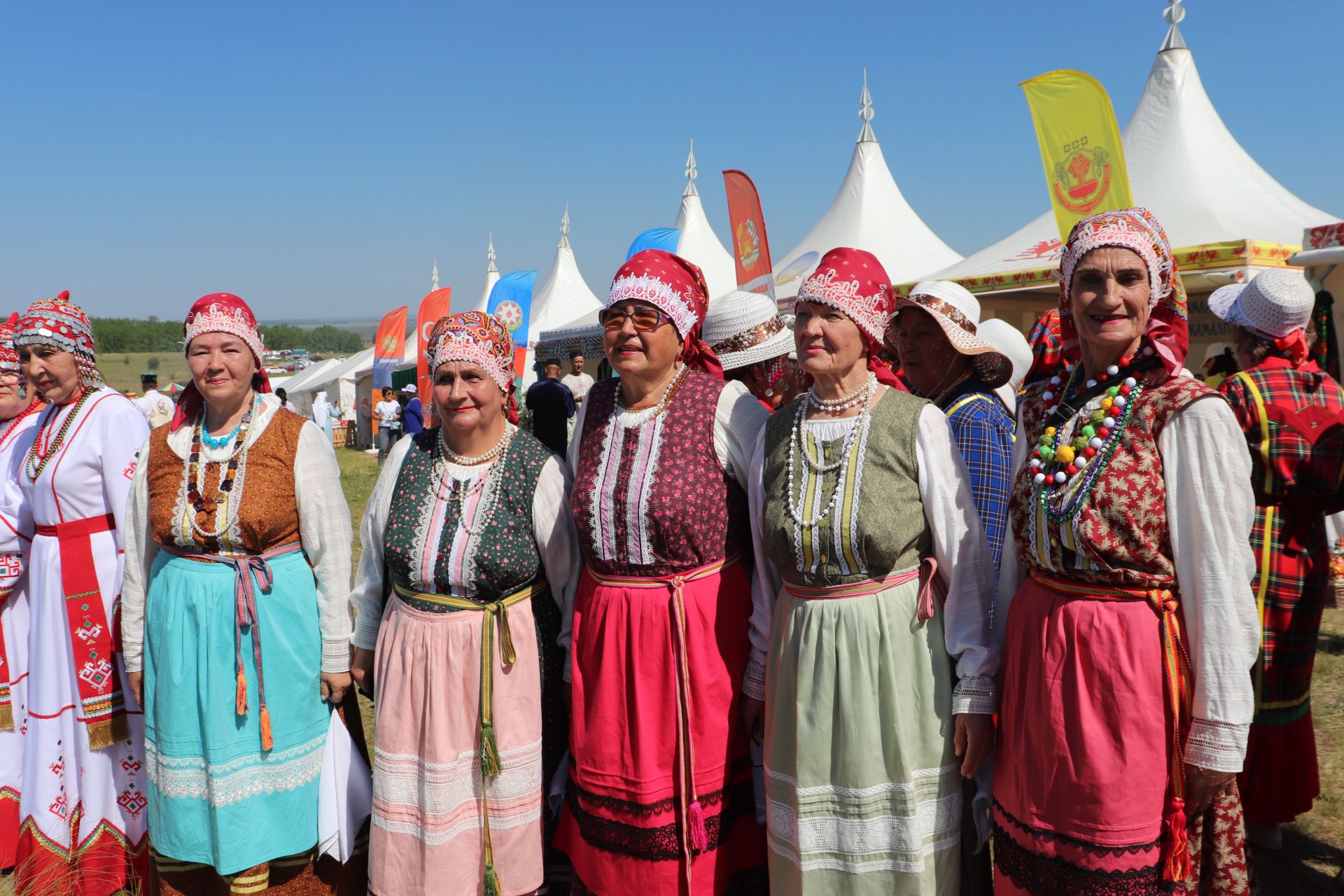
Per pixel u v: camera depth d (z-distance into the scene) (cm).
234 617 267
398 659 261
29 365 311
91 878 309
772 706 232
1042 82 555
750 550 260
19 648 341
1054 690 196
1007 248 1009
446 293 1137
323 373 2889
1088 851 190
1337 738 403
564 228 2111
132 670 289
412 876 257
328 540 279
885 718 219
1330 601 555
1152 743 188
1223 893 206
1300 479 286
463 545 256
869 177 1373
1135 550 190
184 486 272
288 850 274
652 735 238
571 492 263
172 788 269
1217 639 184
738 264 613
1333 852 323
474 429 262
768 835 234
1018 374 403
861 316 220
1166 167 950
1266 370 297
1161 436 189
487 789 257
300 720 277
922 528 222
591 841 247
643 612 241
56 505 309
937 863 220
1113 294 188
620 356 245
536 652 264
